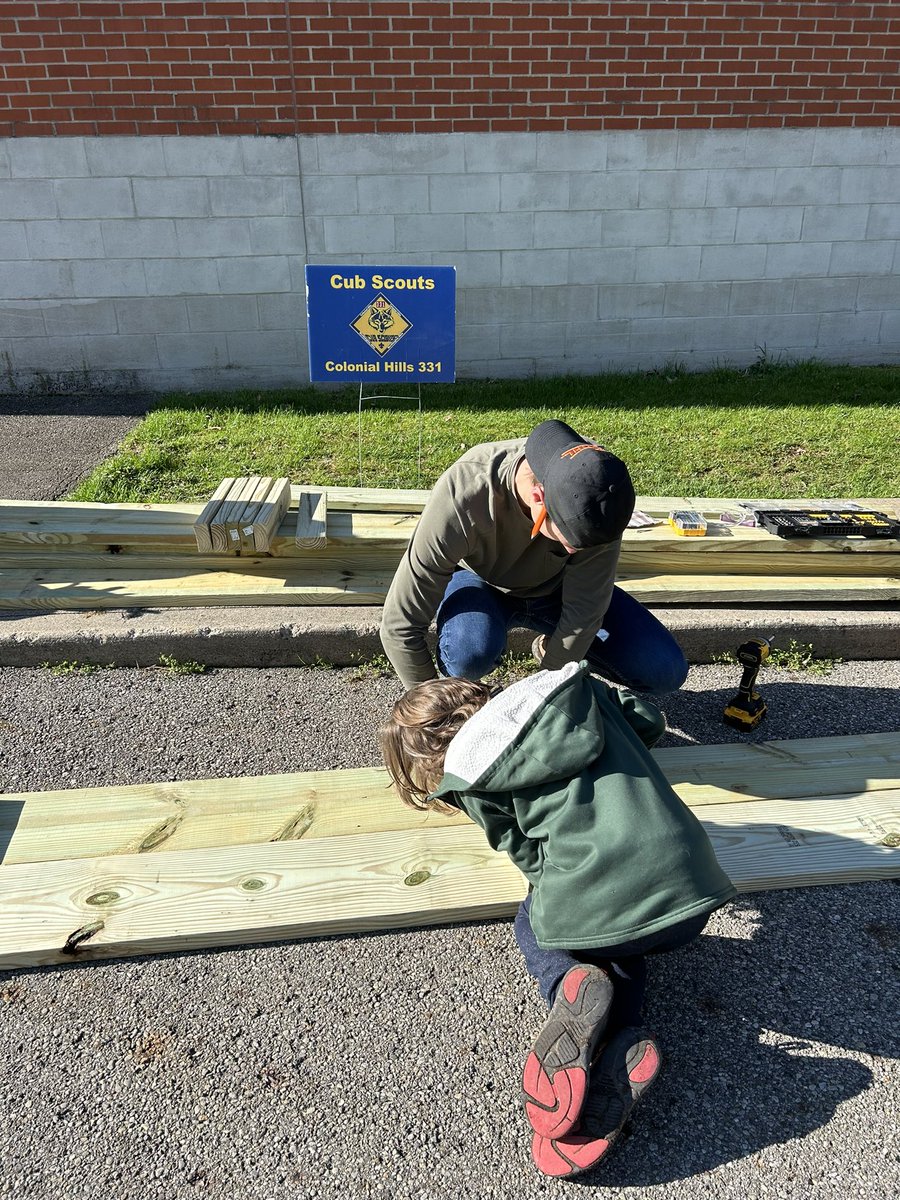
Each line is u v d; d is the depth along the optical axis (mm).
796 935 2314
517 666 3588
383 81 6363
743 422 5672
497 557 2621
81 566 3834
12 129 6262
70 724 3137
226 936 2230
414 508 4129
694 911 1700
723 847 2518
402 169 6617
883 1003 2121
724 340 7391
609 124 6641
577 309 7176
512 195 6770
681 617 3645
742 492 4656
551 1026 1772
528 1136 1819
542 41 6355
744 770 2859
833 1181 1732
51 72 6160
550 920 1790
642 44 6438
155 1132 1819
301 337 7023
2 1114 1854
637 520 3949
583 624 2566
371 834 2551
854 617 3688
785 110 6730
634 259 7059
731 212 6988
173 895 2318
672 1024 2064
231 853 2465
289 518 3986
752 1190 1717
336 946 2283
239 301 6887
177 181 6504
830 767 2877
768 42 6516
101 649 3453
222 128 6391
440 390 6648
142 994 2137
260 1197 1703
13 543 3771
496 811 1855
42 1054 1986
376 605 3684
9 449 5461
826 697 3396
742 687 3158
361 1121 1847
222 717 3203
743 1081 1933
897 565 3883
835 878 2465
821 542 3793
